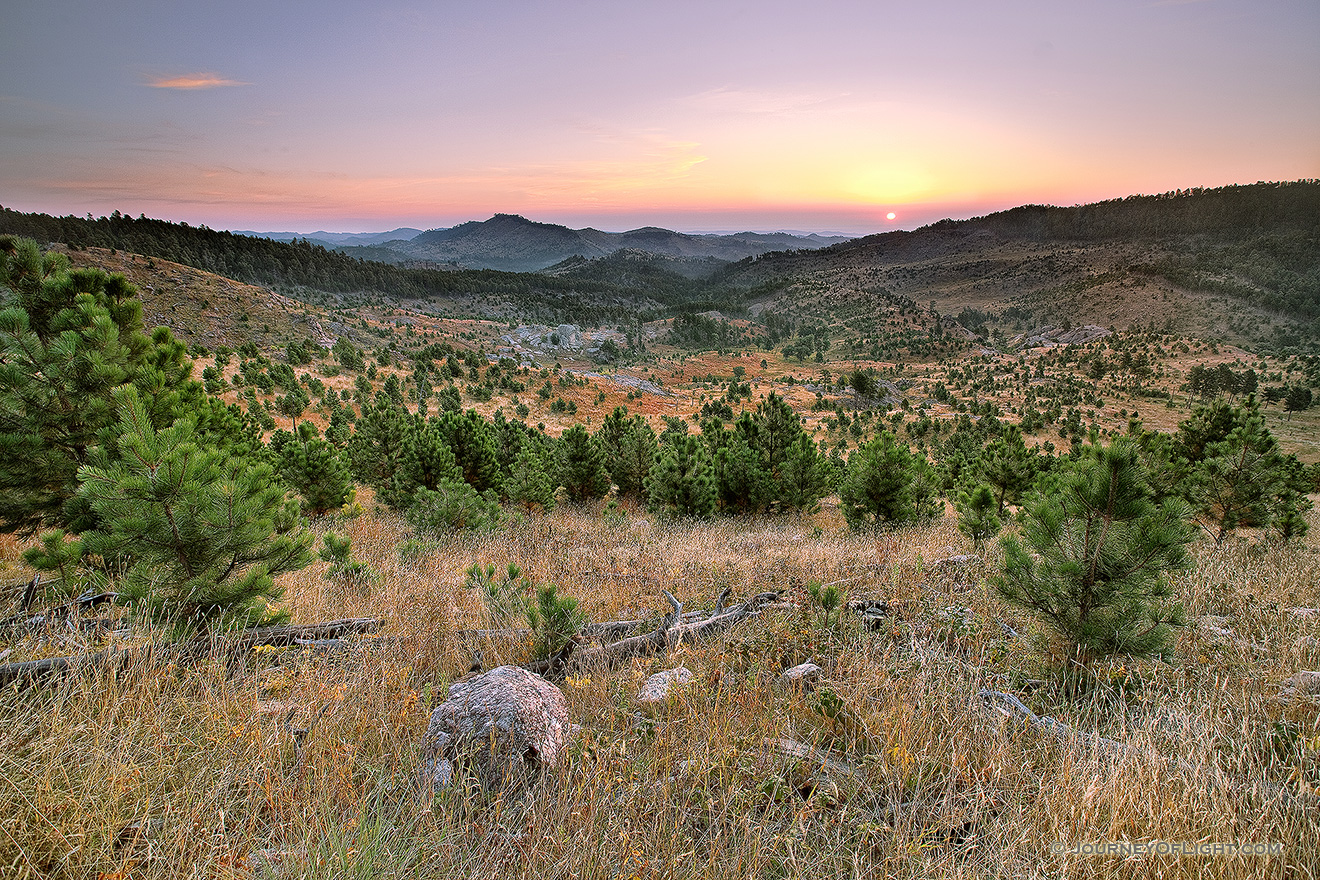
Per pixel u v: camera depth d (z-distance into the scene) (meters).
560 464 17.66
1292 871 2.20
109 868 2.09
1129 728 3.34
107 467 4.29
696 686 3.75
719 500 15.19
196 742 2.78
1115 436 4.24
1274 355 176.00
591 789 2.57
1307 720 3.29
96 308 6.65
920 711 3.33
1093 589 4.15
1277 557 8.37
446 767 2.75
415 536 10.34
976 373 173.25
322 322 156.75
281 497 4.62
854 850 2.38
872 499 12.15
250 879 2.10
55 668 3.32
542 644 4.33
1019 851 2.36
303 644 4.35
